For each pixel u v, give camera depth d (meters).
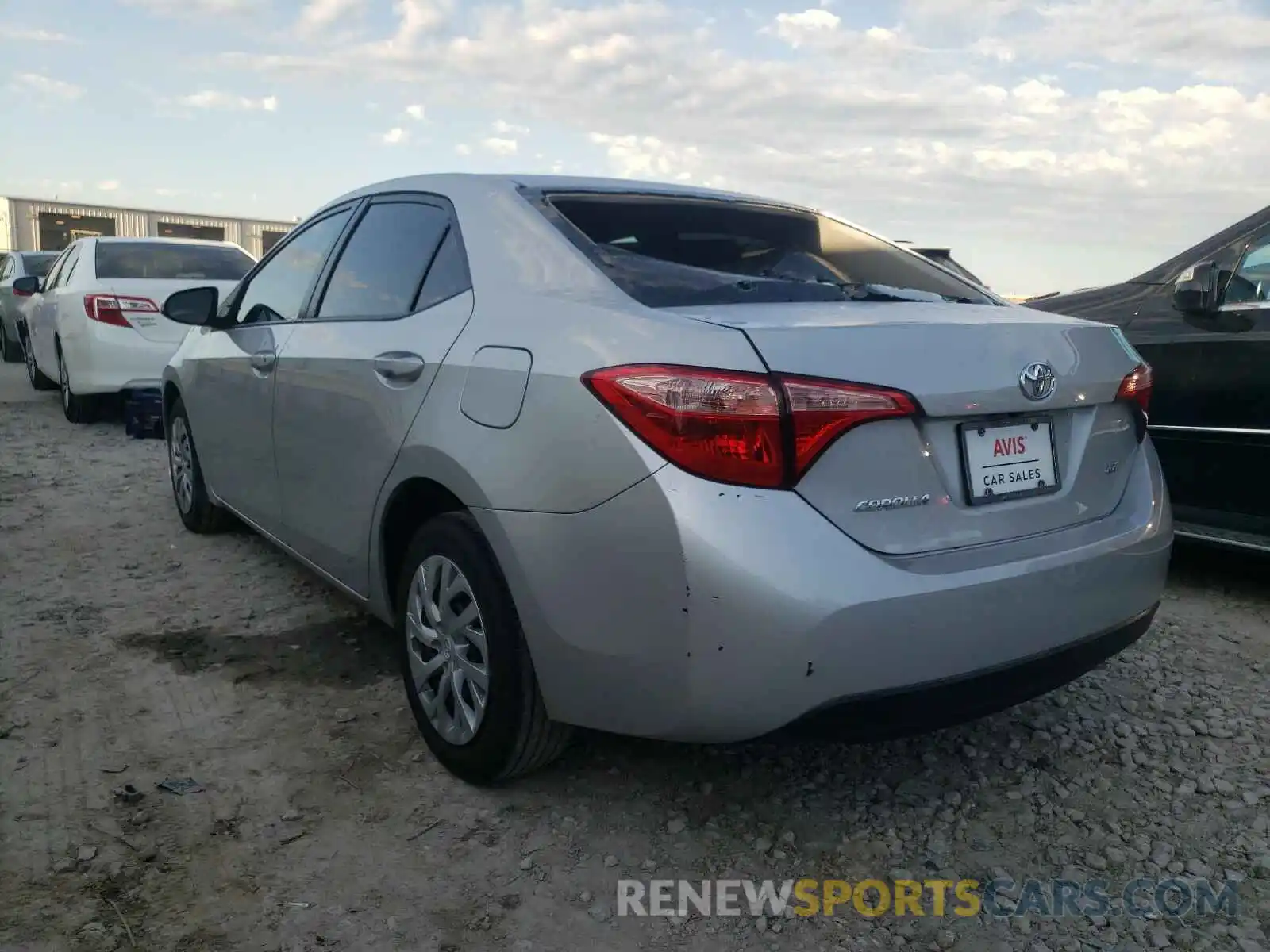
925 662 2.18
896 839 2.59
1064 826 2.67
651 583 2.14
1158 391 4.37
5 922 2.16
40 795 2.66
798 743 2.19
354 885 2.34
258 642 3.73
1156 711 3.32
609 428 2.20
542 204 2.87
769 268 2.84
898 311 2.48
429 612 2.80
